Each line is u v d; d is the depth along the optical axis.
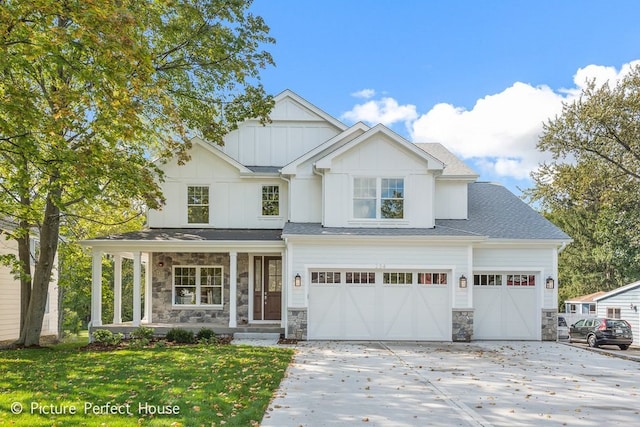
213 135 18.23
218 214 21.06
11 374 10.52
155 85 13.29
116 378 9.98
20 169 13.35
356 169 19.31
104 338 16.72
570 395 9.65
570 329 27.25
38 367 11.42
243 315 20.30
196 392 8.80
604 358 14.82
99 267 18.56
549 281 18.92
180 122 15.62
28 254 17.81
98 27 9.84
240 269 20.47
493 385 10.41
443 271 18.25
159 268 20.47
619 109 26.80
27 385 9.37
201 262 20.52
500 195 23.45
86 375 10.31
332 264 18.08
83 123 14.70
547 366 13.06
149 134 17.38
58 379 9.93
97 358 12.76
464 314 17.97
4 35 10.17
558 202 42.19
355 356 14.06
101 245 18.48
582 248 46.91
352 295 18.22
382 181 19.33
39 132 12.66
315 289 18.19
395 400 8.91
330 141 20.33
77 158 12.16
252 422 7.28
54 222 17.17
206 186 21.14
